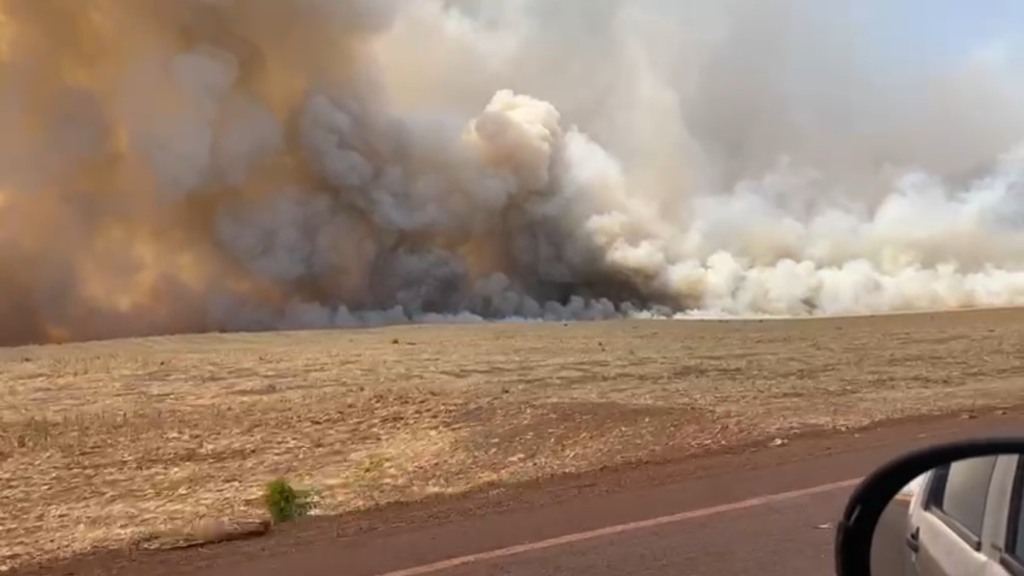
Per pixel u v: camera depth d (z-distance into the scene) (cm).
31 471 1409
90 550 941
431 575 775
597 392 2064
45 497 1245
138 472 1395
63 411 1972
